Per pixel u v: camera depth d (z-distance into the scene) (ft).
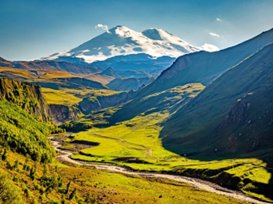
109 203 456.45
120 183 609.42
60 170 620.49
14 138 589.73
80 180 569.64
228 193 609.83
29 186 389.39
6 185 298.56
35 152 601.62
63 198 407.23
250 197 594.24
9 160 469.98
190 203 518.78
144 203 485.56
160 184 645.10
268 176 650.02
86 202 433.07
